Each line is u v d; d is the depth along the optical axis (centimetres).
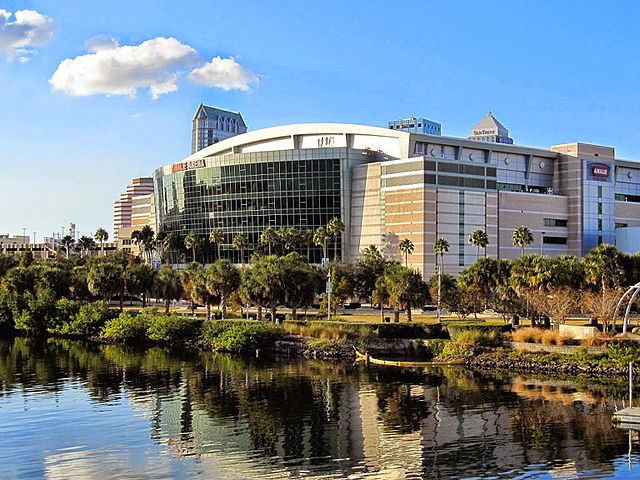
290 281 11988
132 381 8550
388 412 6862
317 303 15550
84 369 9431
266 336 11019
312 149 19812
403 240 17512
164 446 5772
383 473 5078
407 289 11638
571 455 5438
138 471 5156
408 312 11969
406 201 17925
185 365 9775
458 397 7506
